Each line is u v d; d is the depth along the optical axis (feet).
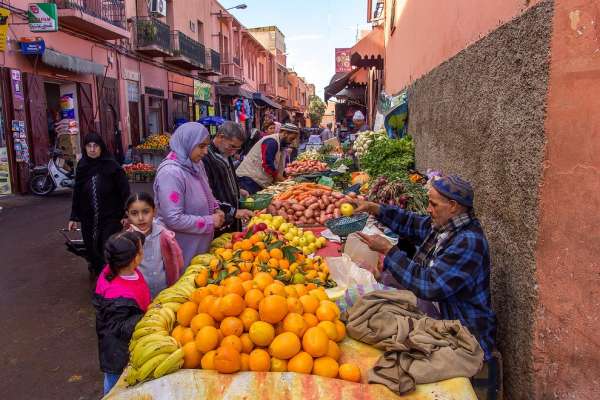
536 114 7.79
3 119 37.88
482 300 8.75
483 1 11.44
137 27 62.34
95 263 17.74
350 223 12.60
